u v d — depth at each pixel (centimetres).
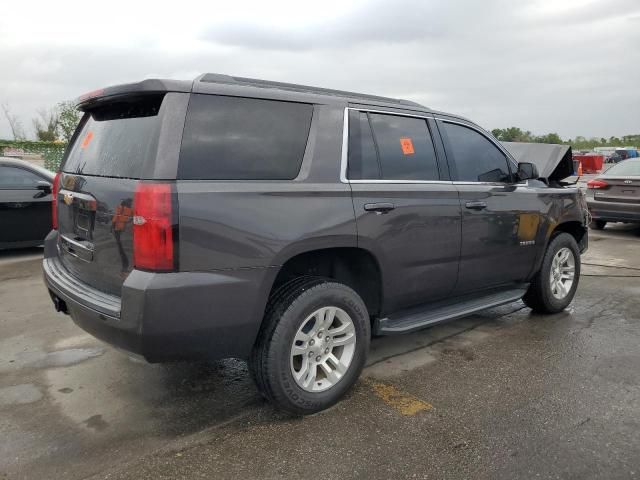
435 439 296
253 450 286
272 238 292
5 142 2328
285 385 305
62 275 345
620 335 469
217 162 285
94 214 301
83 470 268
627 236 1052
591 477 261
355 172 343
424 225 375
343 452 284
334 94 356
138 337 262
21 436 299
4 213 786
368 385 366
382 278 355
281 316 301
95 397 348
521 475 263
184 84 284
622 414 324
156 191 261
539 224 481
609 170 1095
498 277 453
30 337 457
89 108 350
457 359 414
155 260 261
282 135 314
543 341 454
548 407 333
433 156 402
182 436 300
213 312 276
